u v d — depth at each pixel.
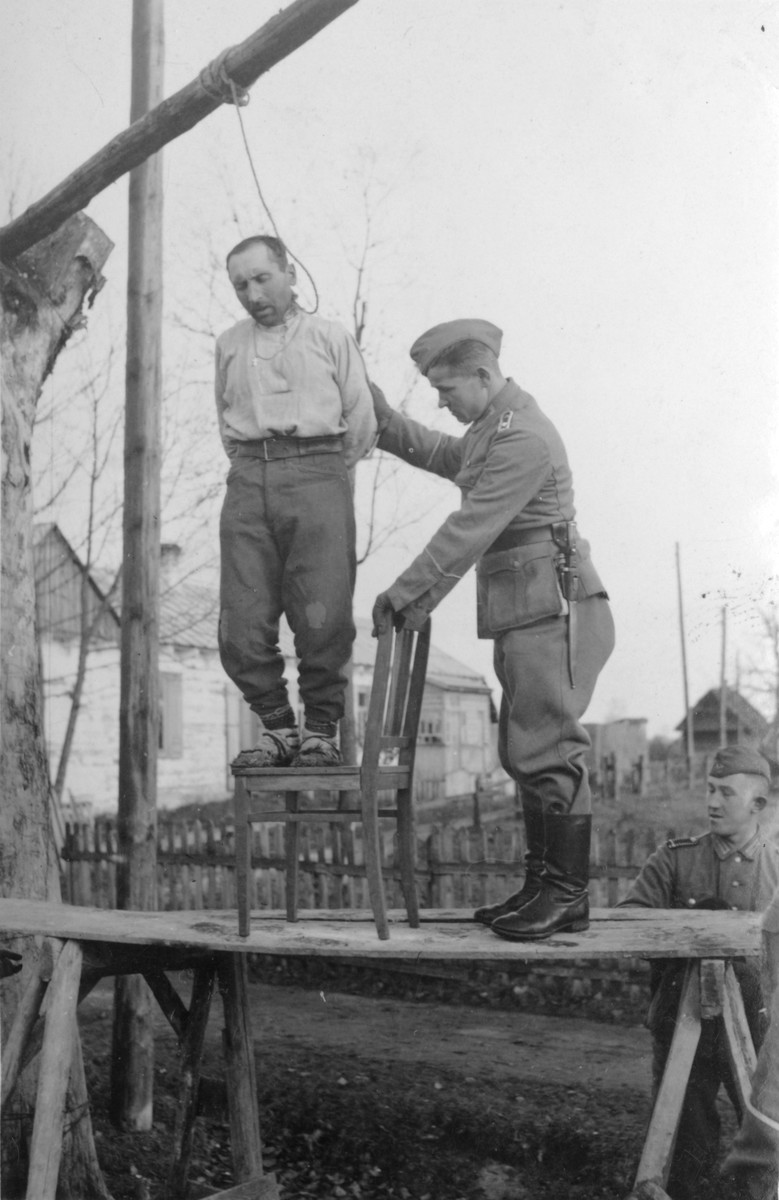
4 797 4.02
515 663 3.01
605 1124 4.18
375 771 2.94
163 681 10.10
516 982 6.27
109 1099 4.71
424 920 3.25
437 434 3.58
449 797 8.20
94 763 9.94
